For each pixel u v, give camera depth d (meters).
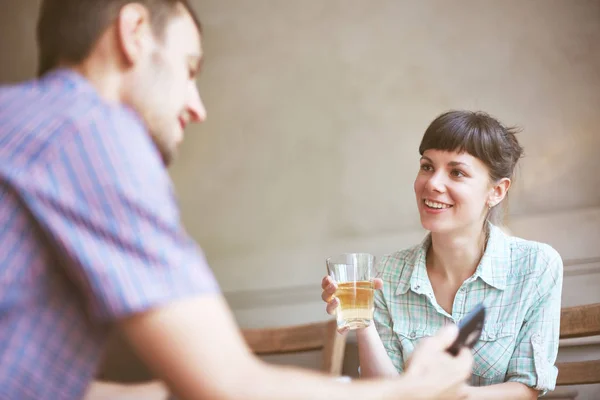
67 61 0.83
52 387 0.69
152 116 0.85
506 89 2.85
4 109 0.74
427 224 1.67
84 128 0.70
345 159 3.10
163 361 0.66
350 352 2.71
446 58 2.97
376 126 3.06
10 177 0.68
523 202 2.73
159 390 1.26
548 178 2.72
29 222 0.68
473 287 1.71
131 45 0.82
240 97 3.30
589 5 2.75
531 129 2.78
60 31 0.83
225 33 3.35
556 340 1.65
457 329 0.89
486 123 1.66
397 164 3.01
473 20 2.93
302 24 3.23
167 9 0.86
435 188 1.63
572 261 2.63
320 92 3.17
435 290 1.78
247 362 0.69
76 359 0.70
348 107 3.12
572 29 2.77
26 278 0.68
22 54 3.72
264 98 3.27
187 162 3.35
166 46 0.85
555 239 2.67
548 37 2.80
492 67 2.88
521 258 1.71
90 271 0.66
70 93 0.76
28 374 0.68
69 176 0.68
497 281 1.69
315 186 3.14
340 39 3.16
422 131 2.98
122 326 0.67
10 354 0.67
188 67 0.90
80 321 0.70
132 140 0.72
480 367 1.65
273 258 3.15
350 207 3.07
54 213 0.67
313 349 2.01
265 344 2.06
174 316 0.66
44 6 0.86
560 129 2.74
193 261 0.70
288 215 3.17
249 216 3.22
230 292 3.17
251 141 3.27
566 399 2.48
